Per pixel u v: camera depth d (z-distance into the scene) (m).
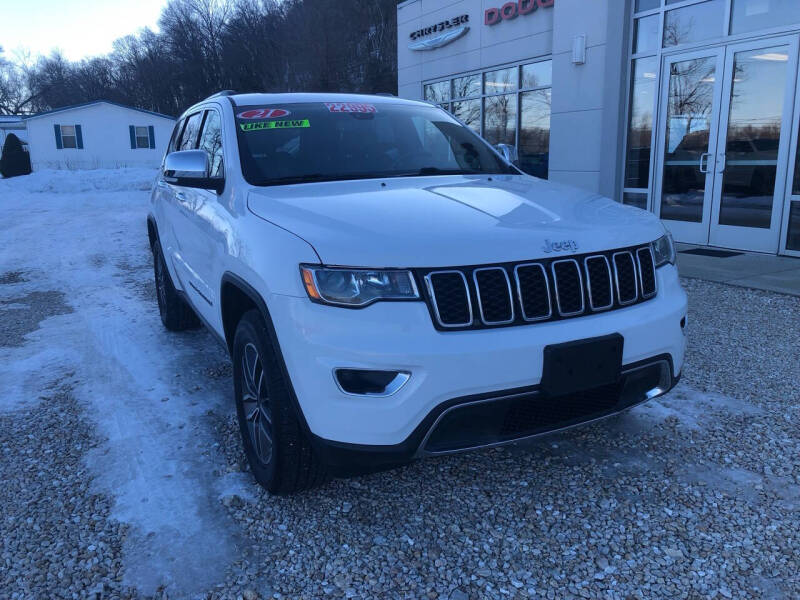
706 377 4.38
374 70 38.75
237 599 2.34
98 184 27.56
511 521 2.79
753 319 5.71
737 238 8.86
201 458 3.39
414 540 2.67
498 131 13.92
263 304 2.68
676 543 2.62
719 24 8.71
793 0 7.80
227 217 3.28
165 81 62.34
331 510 2.89
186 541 2.68
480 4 13.62
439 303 2.44
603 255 2.74
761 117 8.35
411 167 3.83
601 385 2.64
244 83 54.00
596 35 10.38
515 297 2.53
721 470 3.17
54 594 2.37
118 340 5.54
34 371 4.78
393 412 2.39
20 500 3.00
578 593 2.35
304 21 41.31
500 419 2.55
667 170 9.78
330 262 2.45
